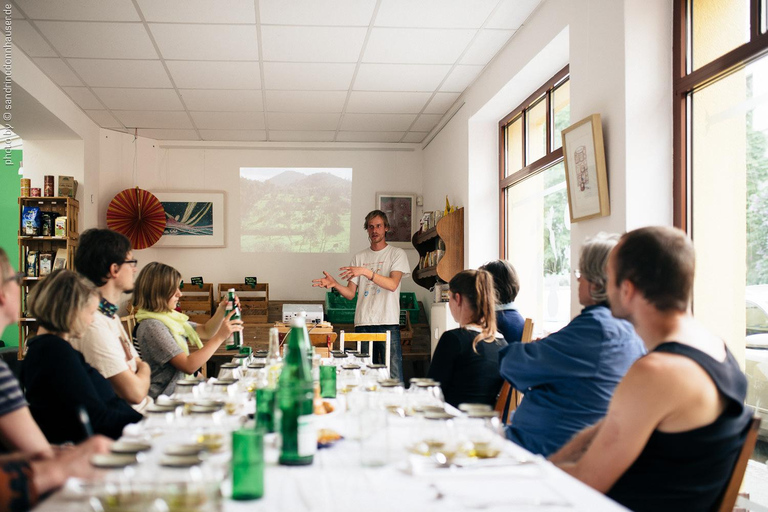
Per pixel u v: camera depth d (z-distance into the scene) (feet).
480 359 8.96
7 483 3.99
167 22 13.87
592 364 6.34
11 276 5.16
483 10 13.52
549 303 15.29
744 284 8.70
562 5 12.35
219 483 3.40
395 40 15.07
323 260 24.71
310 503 3.65
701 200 9.66
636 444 4.25
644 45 10.22
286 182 24.70
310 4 13.07
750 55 8.50
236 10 13.32
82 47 15.19
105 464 4.10
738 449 4.45
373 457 4.43
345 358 12.14
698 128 9.76
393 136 24.17
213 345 10.19
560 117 14.75
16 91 15.64
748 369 8.61
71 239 19.21
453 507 3.58
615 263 4.75
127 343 9.00
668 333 4.55
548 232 15.42
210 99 19.38
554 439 6.49
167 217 23.95
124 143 23.11
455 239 19.39
